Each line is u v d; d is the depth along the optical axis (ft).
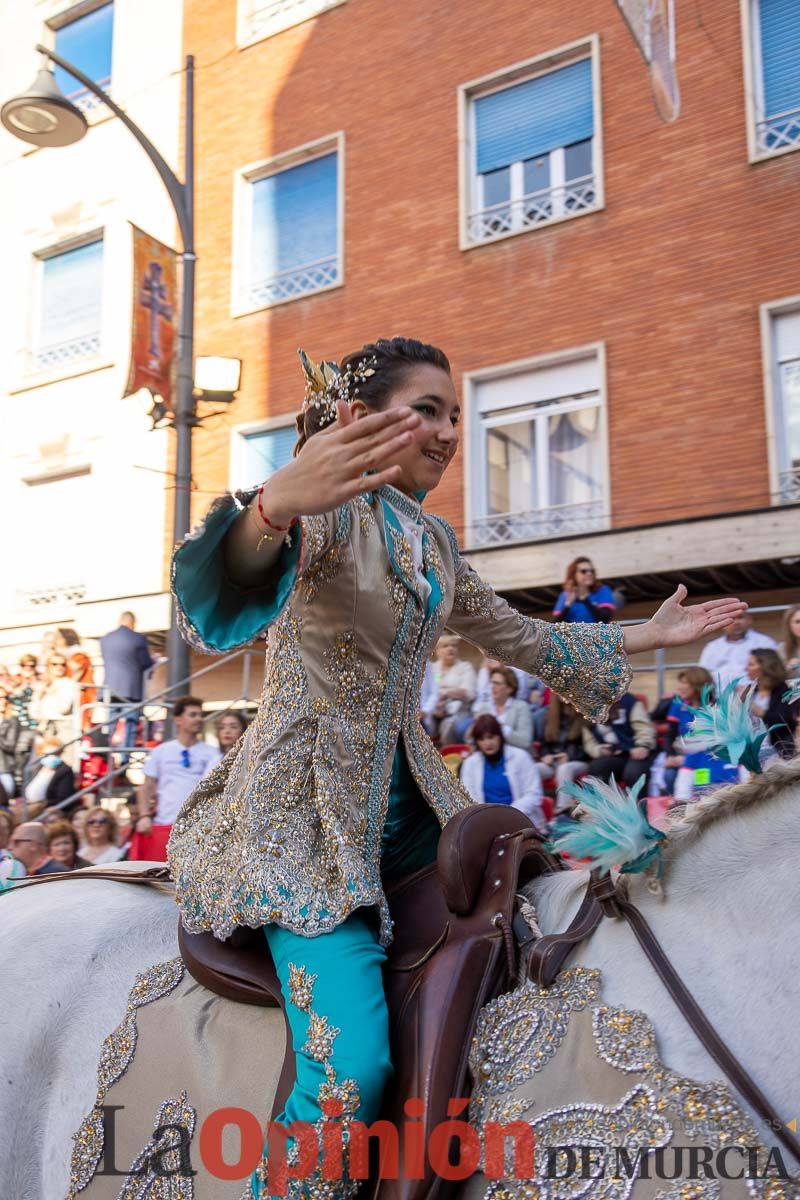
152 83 45.93
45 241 48.24
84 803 28.45
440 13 38.73
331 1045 5.82
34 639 44.52
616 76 34.65
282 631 6.54
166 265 32.45
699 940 5.72
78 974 7.65
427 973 6.05
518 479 35.27
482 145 37.60
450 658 23.81
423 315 37.65
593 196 35.01
